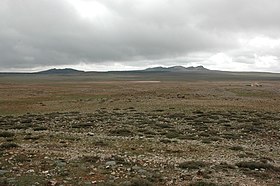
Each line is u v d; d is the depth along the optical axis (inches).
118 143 1219.2
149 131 1504.7
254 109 2453.2
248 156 1055.6
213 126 1683.1
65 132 1487.5
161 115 2113.7
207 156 1037.8
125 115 2130.9
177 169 868.6
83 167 853.2
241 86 5447.8
